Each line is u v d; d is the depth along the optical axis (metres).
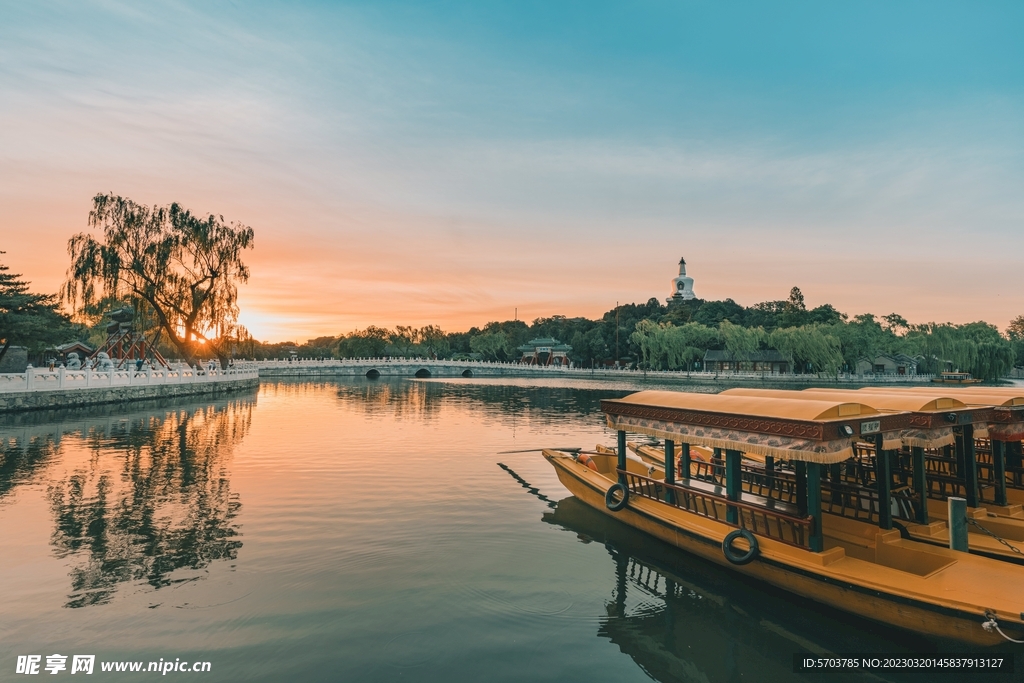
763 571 8.25
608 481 12.23
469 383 74.19
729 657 6.71
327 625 7.03
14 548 9.45
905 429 8.57
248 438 21.78
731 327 88.25
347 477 15.02
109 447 19.30
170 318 45.31
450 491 13.68
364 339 119.44
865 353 88.00
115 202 39.88
